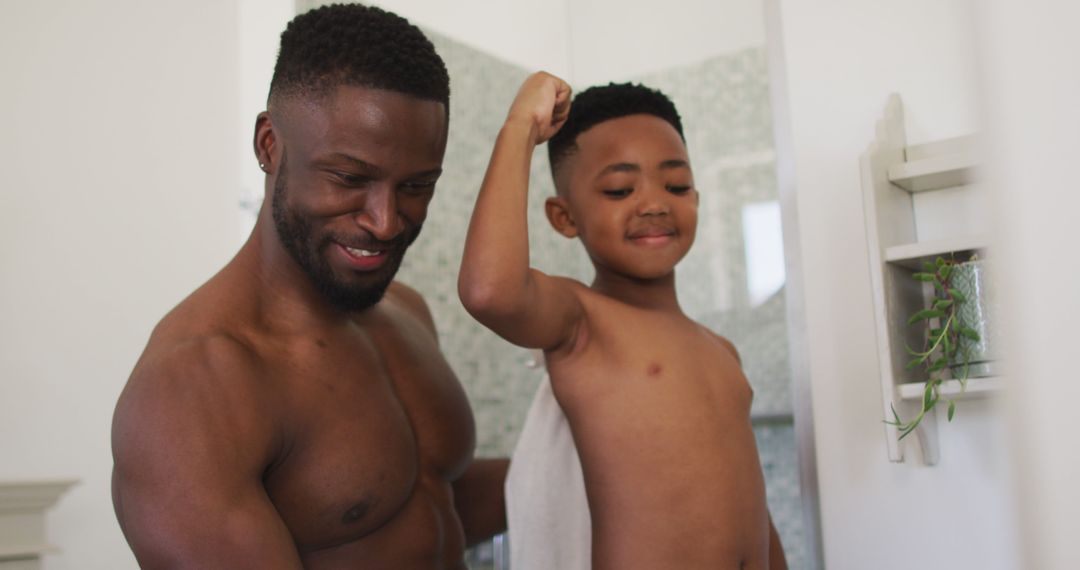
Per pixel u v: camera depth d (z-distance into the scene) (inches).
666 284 43.5
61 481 63.7
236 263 35.8
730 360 43.2
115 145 88.8
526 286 34.6
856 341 54.0
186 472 29.2
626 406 38.1
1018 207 8.6
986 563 49.4
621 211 40.9
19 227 83.2
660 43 84.1
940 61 53.5
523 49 87.4
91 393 85.7
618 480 37.6
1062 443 8.2
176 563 29.0
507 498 43.1
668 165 41.4
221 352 31.6
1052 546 8.2
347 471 34.4
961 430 50.6
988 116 8.9
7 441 80.8
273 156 34.3
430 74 32.9
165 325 33.1
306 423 33.7
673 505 37.1
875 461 52.8
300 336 35.3
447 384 42.8
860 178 52.4
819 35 56.8
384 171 31.5
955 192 52.4
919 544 51.1
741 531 38.1
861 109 55.3
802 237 56.1
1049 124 8.5
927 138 53.5
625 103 42.8
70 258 85.5
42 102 85.4
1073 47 8.4
